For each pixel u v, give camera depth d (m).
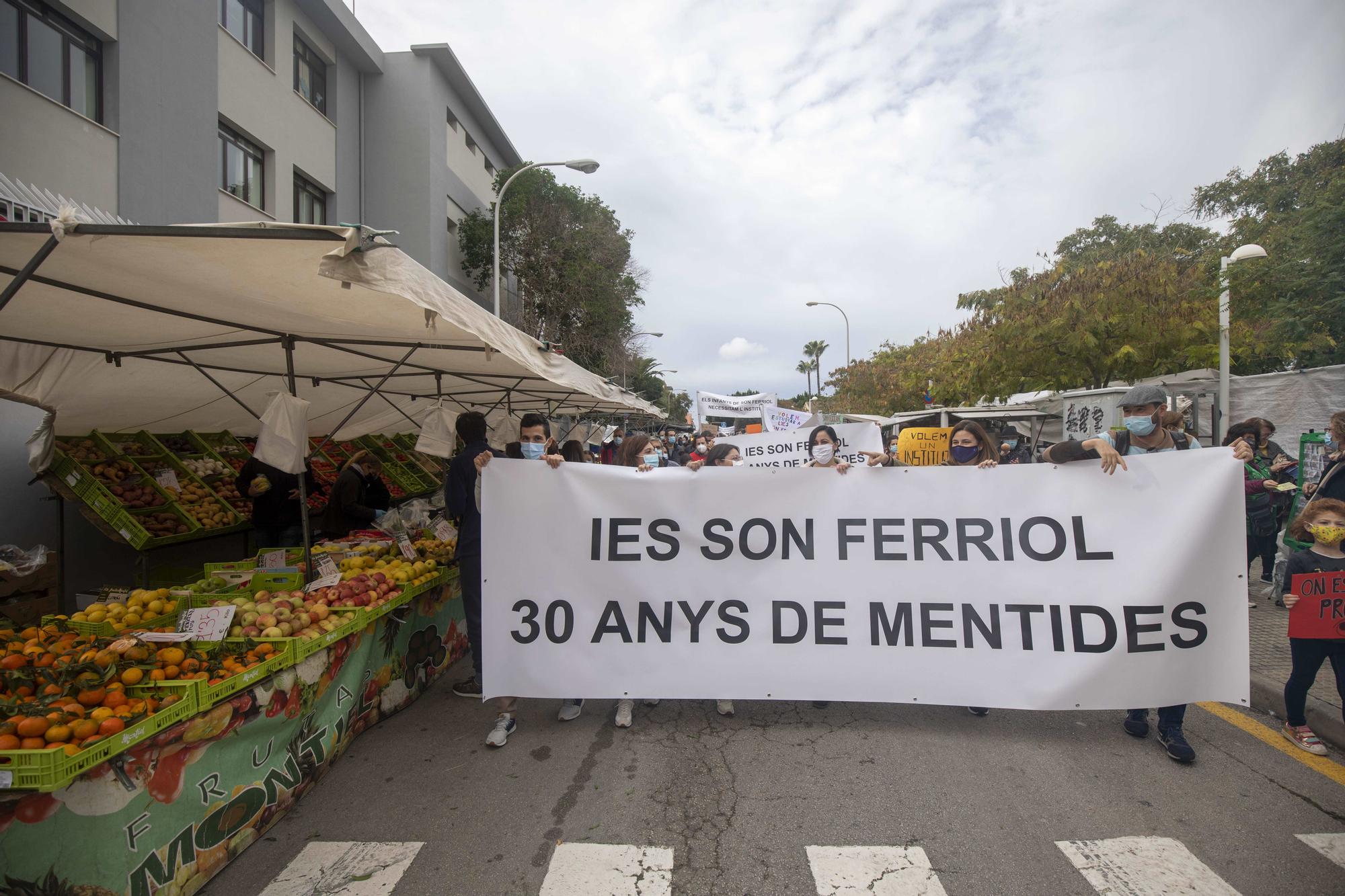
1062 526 3.99
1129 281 14.28
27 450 6.66
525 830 3.13
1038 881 2.72
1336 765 3.67
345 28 19.44
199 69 12.80
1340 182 8.72
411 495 11.39
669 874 2.79
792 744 3.99
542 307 27.75
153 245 2.70
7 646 3.24
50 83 9.97
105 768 2.36
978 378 17.52
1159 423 4.38
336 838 3.08
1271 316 9.96
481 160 28.28
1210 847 2.93
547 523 4.20
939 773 3.60
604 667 4.12
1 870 2.23
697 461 4.28
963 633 4.02
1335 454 5.67
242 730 2.98
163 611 3.85
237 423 8.84
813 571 4.15
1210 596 3.82
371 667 4.25
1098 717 4.31
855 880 2.74
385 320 4.00
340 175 20.11
